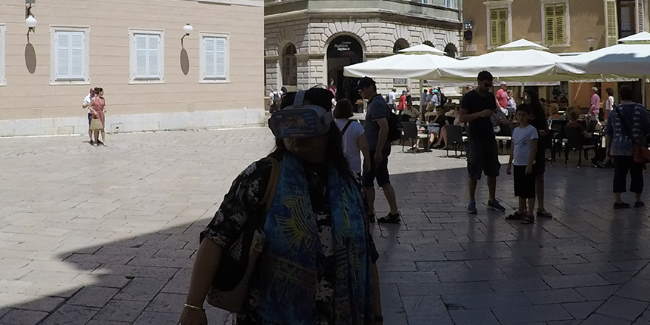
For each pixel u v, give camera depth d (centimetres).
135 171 1412
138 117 2603
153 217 918
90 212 950
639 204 972
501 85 2356
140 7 2586
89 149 1898
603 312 524
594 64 1373
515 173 875
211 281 253
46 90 2373
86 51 2459
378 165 829
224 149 1912
